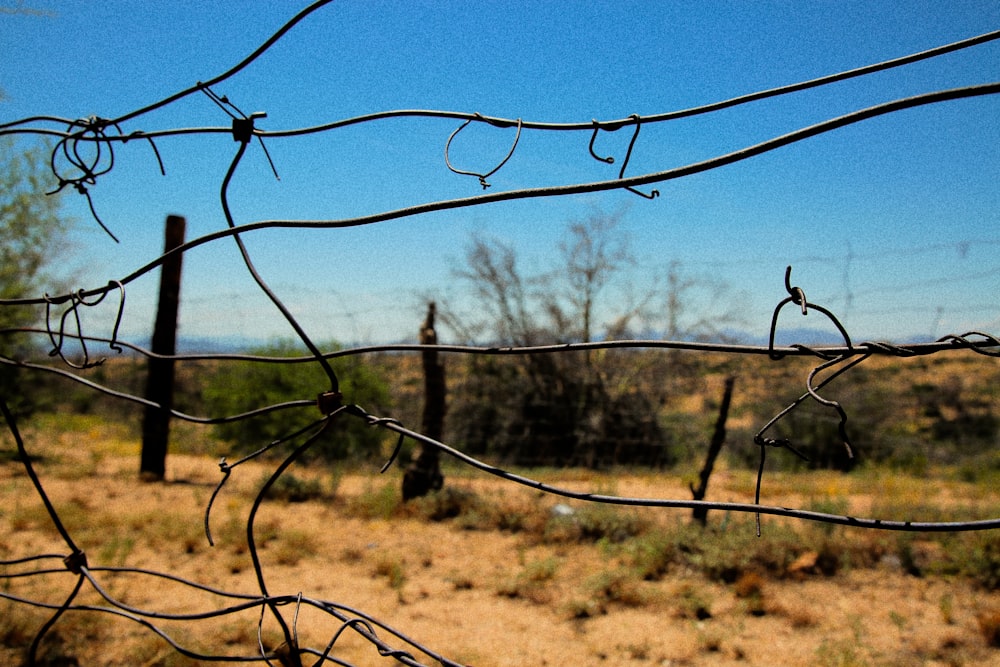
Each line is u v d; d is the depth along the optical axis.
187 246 1.50
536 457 11.49
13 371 9.80
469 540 6.41
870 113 0.94
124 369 14.20
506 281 13.32
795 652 4.12
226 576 5.29
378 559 5.69
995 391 11.04
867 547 5.71
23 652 3.69
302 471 9.67
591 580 5.04
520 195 1.20
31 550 5.56
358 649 4.09
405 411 10.59
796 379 8.87
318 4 1.28
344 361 10.86
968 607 4.74
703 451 11.12
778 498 7.88
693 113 1.28
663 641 4.29
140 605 4.59
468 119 1.36
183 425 13.59
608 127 1.32
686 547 5.67
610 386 11.27
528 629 4.48
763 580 5.11
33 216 9.58
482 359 12.52
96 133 1.64
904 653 4.08
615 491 8.16
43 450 10.55
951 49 1.08
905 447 10.18
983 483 8.65
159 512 6.69
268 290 1.39
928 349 1.07
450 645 4.23
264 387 11.02
